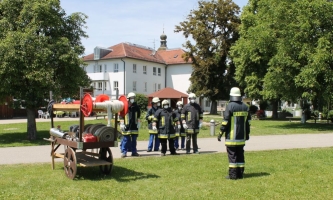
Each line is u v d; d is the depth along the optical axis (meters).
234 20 47.94
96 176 9.08
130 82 58.31
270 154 12.63
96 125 9.20
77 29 20.02
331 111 33.44
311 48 24.23
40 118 42.06
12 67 16.50
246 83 40.22
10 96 18.59
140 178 8.77
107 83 58.94
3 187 7.83
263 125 29.88
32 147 15.07
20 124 30.70
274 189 7.50
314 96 25.00
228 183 8.12
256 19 32.94
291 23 24.86
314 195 7.05
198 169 9.82
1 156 12.62
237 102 8.67
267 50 27.64
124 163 10.86
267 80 26.52
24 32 17.33
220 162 10.94
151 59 63.19
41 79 16.72
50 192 7.39
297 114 53.91
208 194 7.16
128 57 56.78
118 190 7.55
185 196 7.03
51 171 9.73
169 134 12.77
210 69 48.25
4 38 17.14
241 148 8.70
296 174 9.05
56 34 18.69
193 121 13.10
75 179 8.71
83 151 10.68
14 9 17.91
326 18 24.20
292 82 26.33
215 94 48.62
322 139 18.56
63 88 18.88
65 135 9.52
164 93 39.34
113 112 8.94
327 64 24.11
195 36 47.62
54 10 18.61
